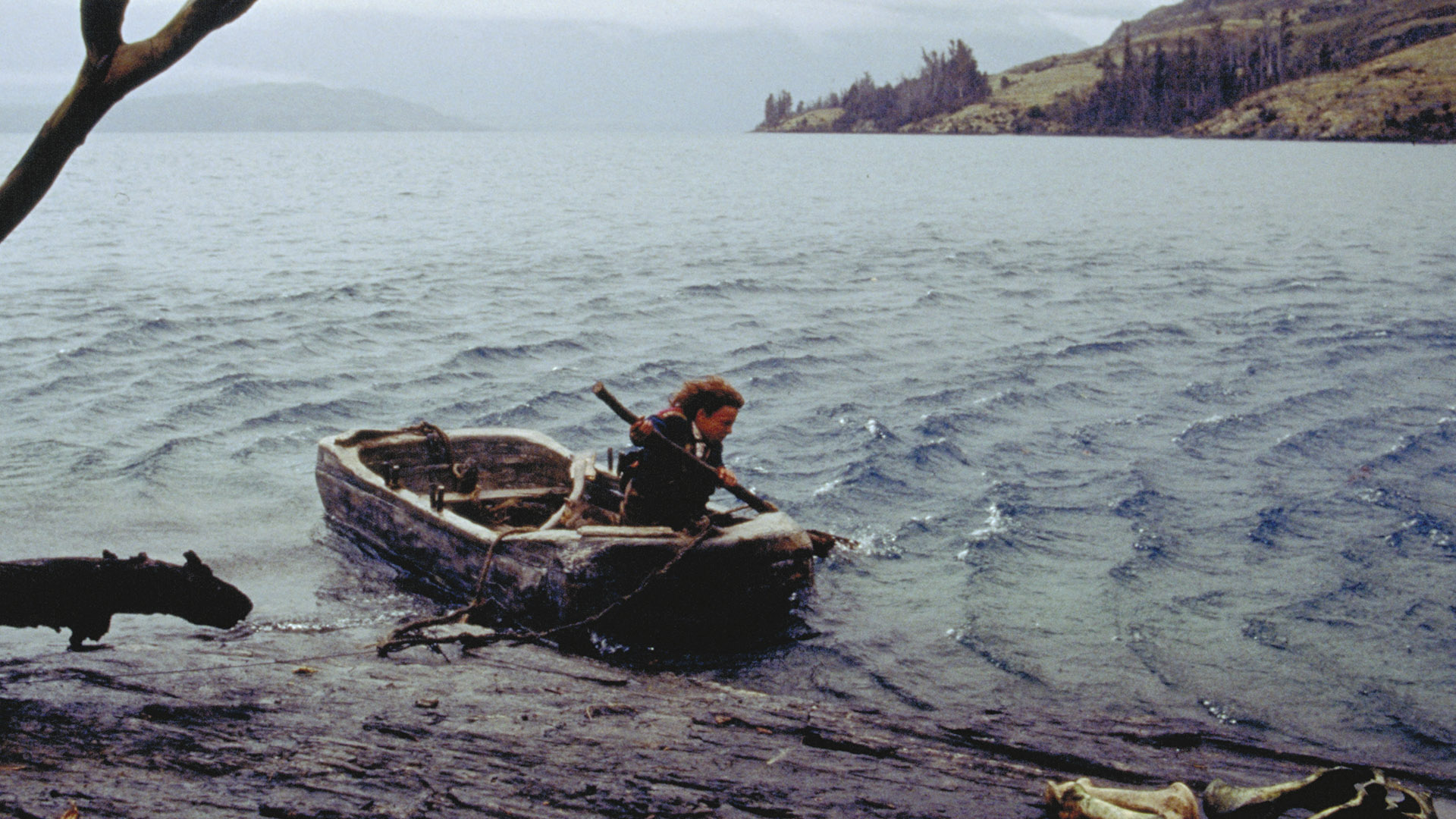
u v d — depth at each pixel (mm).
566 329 19594
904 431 12828
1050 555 9070
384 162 130375
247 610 6012
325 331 19141
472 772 4500
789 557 7523
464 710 5363
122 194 62406
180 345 17656
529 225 42250
